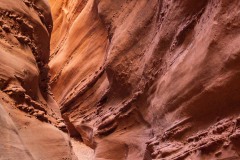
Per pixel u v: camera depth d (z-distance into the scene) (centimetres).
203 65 484
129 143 708
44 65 601
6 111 347
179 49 593
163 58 649
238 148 400
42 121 434
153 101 641
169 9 648
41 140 389
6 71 399
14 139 297
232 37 446
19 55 462
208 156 439
